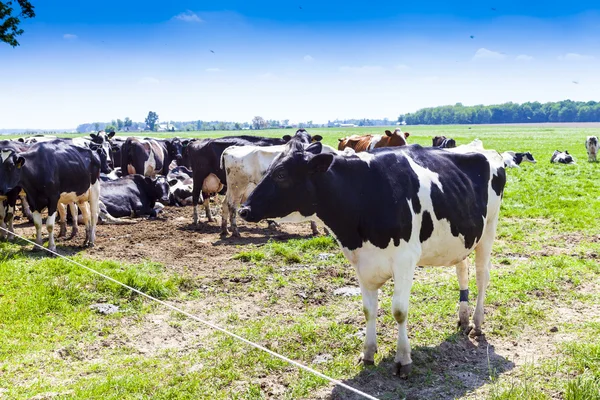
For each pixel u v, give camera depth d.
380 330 7.25
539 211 15.67
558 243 12.03
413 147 6.55
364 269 5.95
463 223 6.41
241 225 15.48
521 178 25.08
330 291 9.12
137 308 8.29
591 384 5.42
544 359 6.33
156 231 14.63
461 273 7.20
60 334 7.27
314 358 6.50
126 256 11.48
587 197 18.64
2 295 8.51
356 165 5.83
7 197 12.48
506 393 5.35
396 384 5.83
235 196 13.57
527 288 8.76
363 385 5.79
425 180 6.07
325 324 7.55
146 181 17.42
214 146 15.17
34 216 11.52
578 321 7.50
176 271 10.28
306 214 5.85
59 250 11.85
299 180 5.66
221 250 12.12
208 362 6.35
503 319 7.55
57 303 8.11
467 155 6.82
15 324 7.45
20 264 10.09
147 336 7.33
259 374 6.05
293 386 5.75
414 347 6.66
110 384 5.73
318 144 6.04
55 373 6.16
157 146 25.00
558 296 8.51
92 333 7.36
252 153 13.31
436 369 6.17
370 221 5.73
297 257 10.92
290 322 7.74
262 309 8.35
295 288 9.23
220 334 7.31
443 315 7.70
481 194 6.77
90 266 9.97
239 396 5.57
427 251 6.24
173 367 6.22
